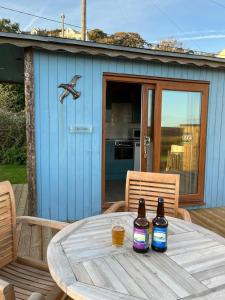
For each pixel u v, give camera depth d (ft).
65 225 6.19
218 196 15.57
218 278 3.90
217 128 15.11
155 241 4.64
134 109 23.00
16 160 29.63
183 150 14.67
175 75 13.87
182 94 14.26
